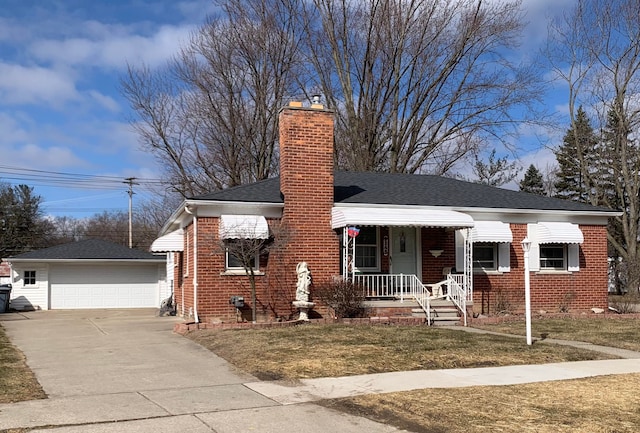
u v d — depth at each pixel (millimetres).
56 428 6793
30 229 60562
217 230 17391
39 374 10000
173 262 25156
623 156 36125
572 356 11844
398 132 36125
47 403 7988
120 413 7484
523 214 20406
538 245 20500
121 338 14656
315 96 18625
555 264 21047
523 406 7871
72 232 72625
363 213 17797
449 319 17438
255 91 37719
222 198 17469
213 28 37375
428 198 19922
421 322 17125
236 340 13180
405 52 35375
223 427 6910
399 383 9320
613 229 42844
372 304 17688
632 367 10859
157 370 10391
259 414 7492
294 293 17734
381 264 19719
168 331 15977
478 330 15836
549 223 20516
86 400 8172
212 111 37750
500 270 20172
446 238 19875
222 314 17234
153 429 6801
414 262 19938
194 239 17500
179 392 8703
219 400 8219
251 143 38344
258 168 38344
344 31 36062
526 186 58250
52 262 30234
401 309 17891
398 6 35031
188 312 19266
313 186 18078
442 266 19812
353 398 8320
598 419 7258
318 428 6922
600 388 8969
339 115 37000
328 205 18203
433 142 36250
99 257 30453
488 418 7293
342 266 18453
